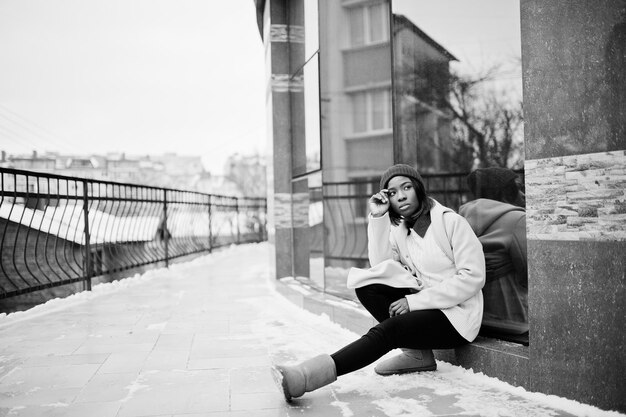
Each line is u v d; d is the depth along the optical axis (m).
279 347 4.00
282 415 2.56
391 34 4.80
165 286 7.89
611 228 2.38
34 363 3.62
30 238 9.78
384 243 3.23
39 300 10.04
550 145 2.58
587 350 2.46
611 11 2.37
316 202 6.43
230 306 5.98
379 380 3.04
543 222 2.61
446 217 3.07
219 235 17.20
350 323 4.38
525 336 3.23
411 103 4.80
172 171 57.09
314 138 6.12
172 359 3.69
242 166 40.31
